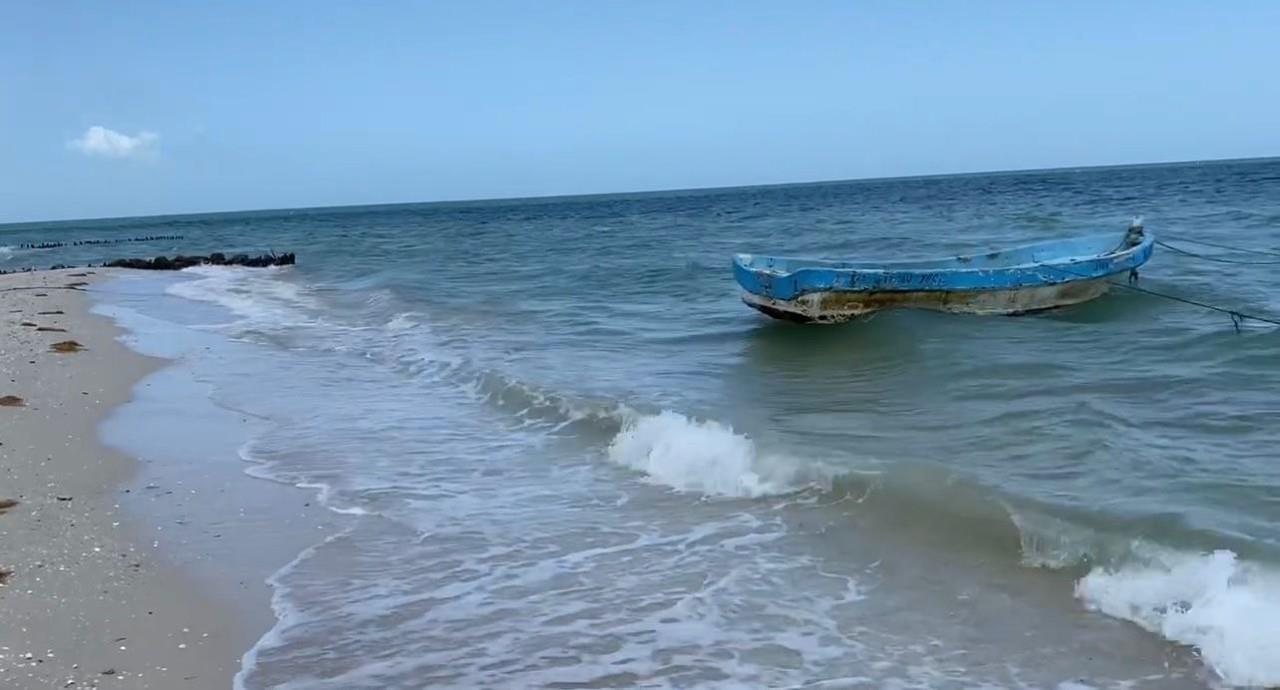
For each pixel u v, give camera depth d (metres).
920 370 12.53
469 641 5.70
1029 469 8.22
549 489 8.59
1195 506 7.10
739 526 7.52
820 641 5.65
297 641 5.68
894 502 7.65
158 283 30.47
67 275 32.50
